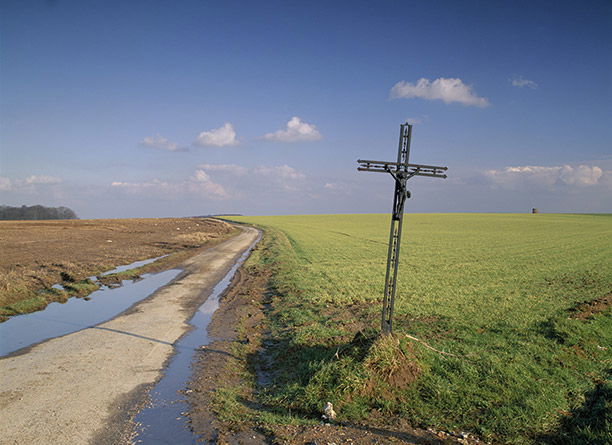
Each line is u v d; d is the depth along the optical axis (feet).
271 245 128.98
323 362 27.20
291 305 49.73
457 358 29.04
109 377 28.35
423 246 126.82
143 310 48.88
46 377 28.02
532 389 25.14
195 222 307.37
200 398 25.40
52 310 48.52
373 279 66.54
